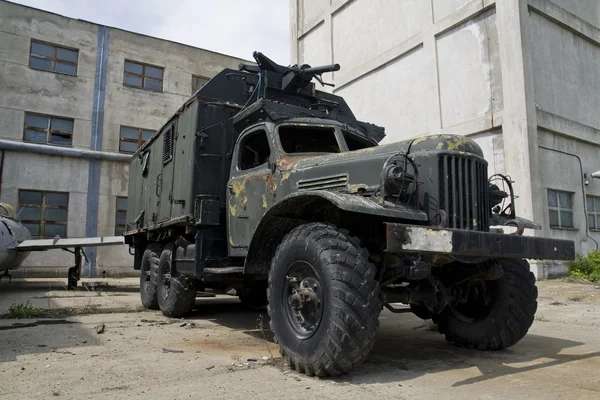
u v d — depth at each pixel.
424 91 12.76
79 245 11.38
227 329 5.39
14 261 12.02
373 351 4.14
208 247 5.50
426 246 2.99
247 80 6.14
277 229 4.06
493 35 11.20
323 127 4.99
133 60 19.88
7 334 4.87
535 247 3.47
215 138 5.70
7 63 17.39
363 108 14.98
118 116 19.23
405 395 2.80
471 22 11.71
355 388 2.95
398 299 3.72
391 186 3.36
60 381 3.09
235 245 5.09
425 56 12.79
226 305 7.89
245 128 5.41
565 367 3.51
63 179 17.69
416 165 3.58
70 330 5.16
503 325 4.04
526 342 4.50
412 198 3.52
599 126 12.72
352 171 3.79
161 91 20.39
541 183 10.67
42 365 3.53
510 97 10.57
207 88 5.89
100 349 4.14
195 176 5.54
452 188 3.51
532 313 4.02
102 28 19.39
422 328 5.42
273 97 5.98
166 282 6.60
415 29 13.27
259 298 7.66
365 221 3.81
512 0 10.72
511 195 4.20
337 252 3.19
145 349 4.16
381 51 14.45
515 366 3.56
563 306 6.91
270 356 3.89
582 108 12.24
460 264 3.98
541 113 10.77
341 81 15.82
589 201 12.08
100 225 18.11
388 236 2.88
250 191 4.89
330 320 3.04
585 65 12.61
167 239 6.85
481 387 2.99
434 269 4.11
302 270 3.49
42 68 18.12
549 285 9.15
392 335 4.98
